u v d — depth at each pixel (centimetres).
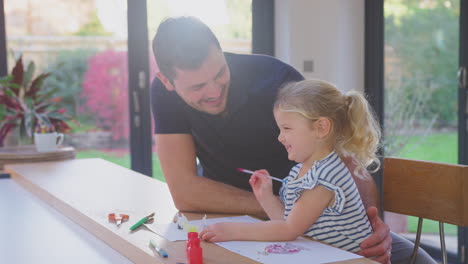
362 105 126
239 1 387
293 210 119
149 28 369
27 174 206
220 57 138
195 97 142
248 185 169
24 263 111
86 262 112
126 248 116
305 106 120
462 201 149
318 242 116
